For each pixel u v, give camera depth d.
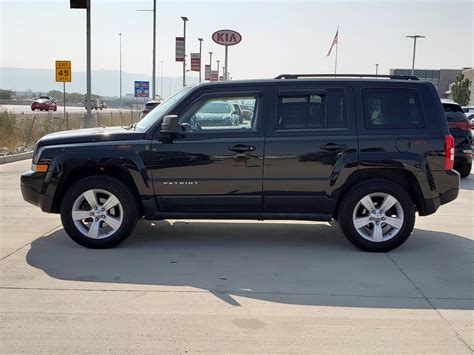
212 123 6.18
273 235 7.00
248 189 6.11
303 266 5.69
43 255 5.94
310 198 6.15
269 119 6.11
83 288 4.92
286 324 4.17
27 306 4.46
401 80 6.28
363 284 5.14
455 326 4.18
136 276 5.29
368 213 6.20
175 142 6.07
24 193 6.27
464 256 6.12
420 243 6.68
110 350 3.70
